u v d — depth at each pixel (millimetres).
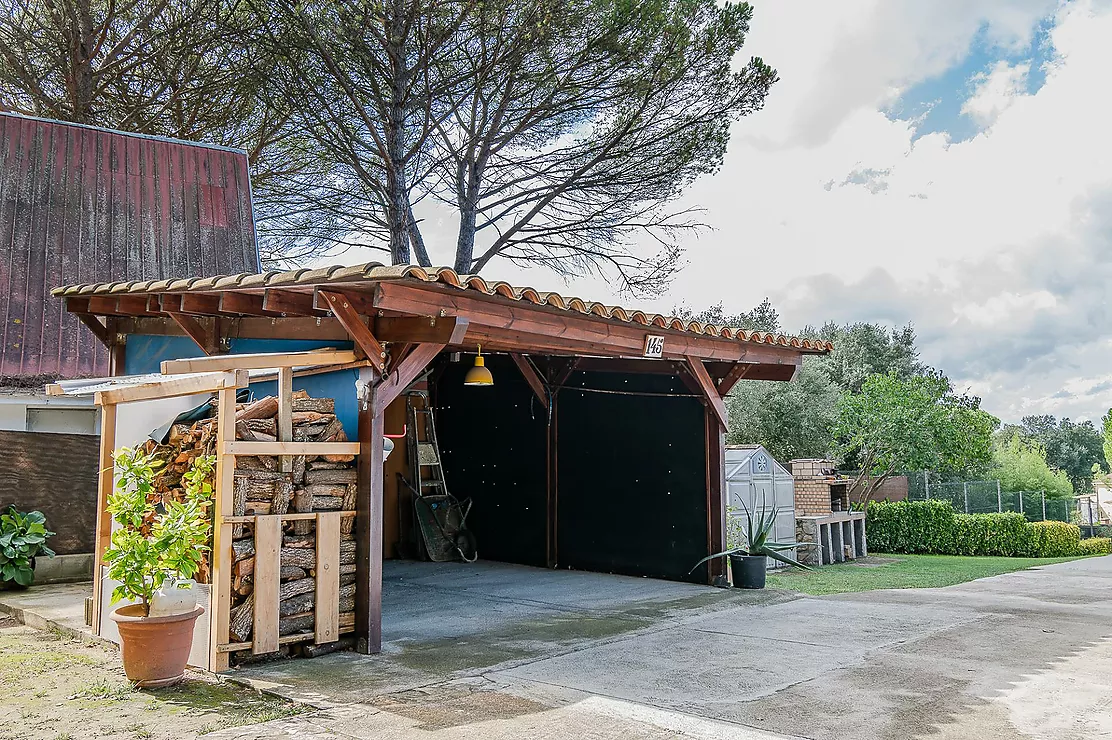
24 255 10883
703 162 13344
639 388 9906
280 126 14531
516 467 11242
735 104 13000
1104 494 44469
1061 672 5223
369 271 4773
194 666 5172
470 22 11664
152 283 6469
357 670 5176
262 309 6184
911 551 17625
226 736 3930
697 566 9188
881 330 34125
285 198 14711
